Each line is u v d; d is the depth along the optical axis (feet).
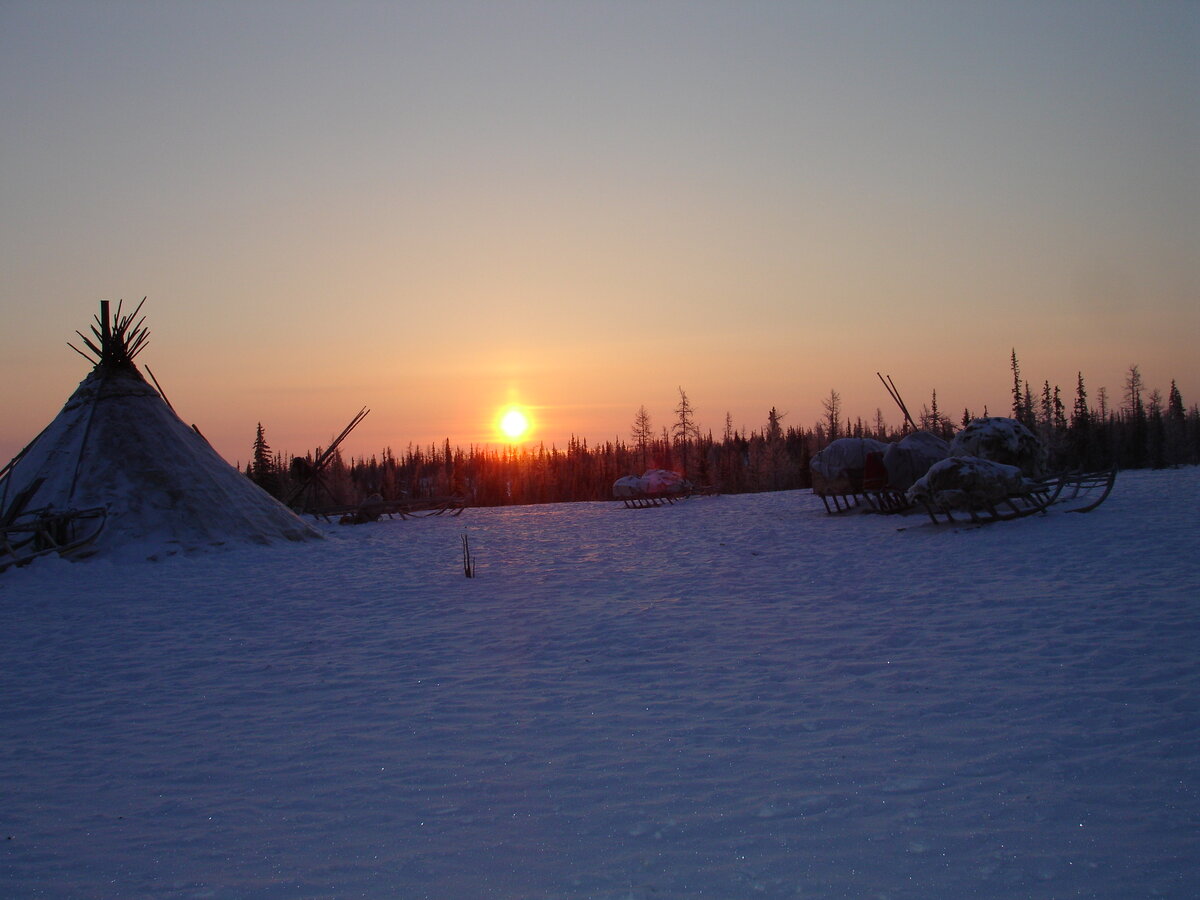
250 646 32.71
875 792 15.84
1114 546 40.88
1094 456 179.52
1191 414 228.84
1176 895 11.88
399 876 13.71
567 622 34.19
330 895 13.19
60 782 18.76
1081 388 181.88
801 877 12.95
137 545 60.29
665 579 43.98
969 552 43.57
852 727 19.54
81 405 68.85
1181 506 53.52
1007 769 16.51
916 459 64.39
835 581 39.47
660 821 15.21
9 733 22.71
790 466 208.74
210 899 13.20
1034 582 34.73
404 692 25.03
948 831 14.14
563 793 16.78
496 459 325.01
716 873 13.23
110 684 27.68
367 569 53.83
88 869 14.40
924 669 23.89
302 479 103.09
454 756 19.26
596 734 20.26
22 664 31.09
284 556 61.31
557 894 12.89
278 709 23.90
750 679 24.23
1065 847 13.39
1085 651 24.32
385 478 257.75
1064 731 18.31
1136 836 13.61
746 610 34.40
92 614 41.09
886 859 13.34
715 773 17.33
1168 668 22.24
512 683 25.45
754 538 59.41
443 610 38.58
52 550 56.70
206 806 17.03
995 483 51.93
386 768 18.71
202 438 74.38
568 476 274.57
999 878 12.60
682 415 212.02
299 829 15.72
